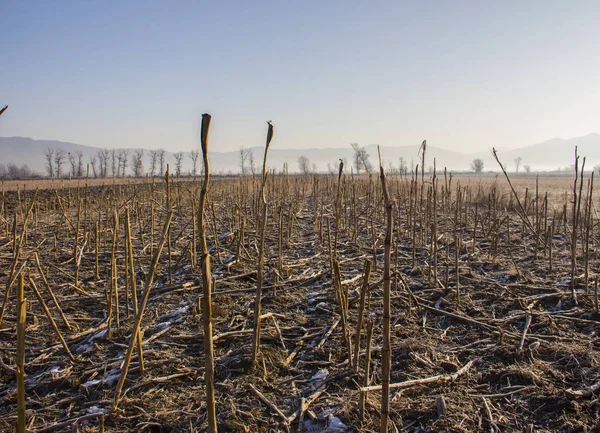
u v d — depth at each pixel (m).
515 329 5.39
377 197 13.71
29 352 4.96
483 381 4.30
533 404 3.89
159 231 11.40
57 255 8.96
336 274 4.93
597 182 40.97
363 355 4.78
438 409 3.78
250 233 10.95
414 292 6.75
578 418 3.65
